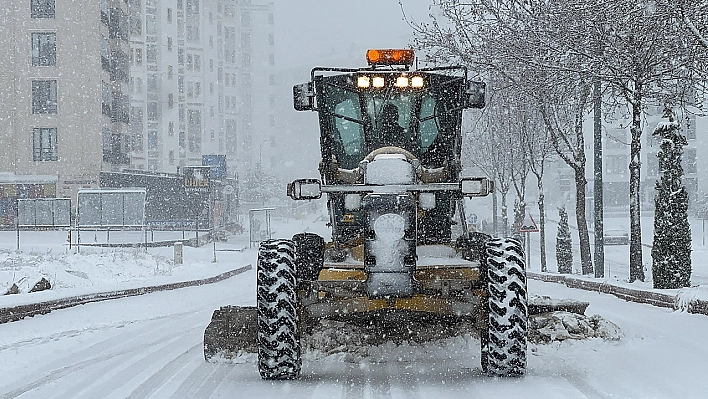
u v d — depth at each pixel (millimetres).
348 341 9484
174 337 12258
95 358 10109
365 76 9922
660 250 19359
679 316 13750
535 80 24500
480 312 7984
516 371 7758
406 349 9406
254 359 9141
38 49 70500
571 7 21297
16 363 9805
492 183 8617
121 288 21188
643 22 20016
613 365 8547
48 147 70562
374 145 10250
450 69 10008
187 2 113000
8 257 31578
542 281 30453
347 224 9977
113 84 77875
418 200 8555
